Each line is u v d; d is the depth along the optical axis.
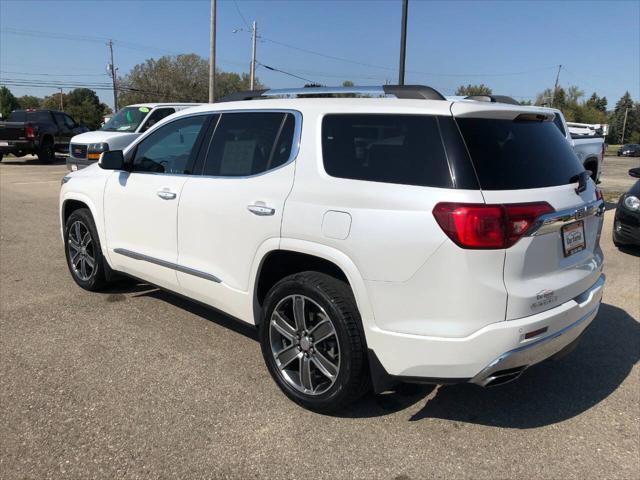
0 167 19.25
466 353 2.70
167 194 4.10
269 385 3.60
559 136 3.41
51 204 11.20
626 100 122.88
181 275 4.08
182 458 2.84
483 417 3.29
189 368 3.80
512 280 2.71
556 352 3.04
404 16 14.73
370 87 3.46
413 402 3.44
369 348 2.96
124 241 4.64
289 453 2.90
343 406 3.17
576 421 3.27
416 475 2.75
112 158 4.46
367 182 2.97
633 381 3.77
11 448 2.88
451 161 2.75
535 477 2.75
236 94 4.19
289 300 3.33
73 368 3.76
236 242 3.58
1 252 6.97
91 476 2.68
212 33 24.92
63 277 5.85
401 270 2.77
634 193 7.41
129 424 3.12
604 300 5.48
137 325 4.54
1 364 3.80
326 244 3.04
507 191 2.74
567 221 2.95
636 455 2.94
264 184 3.43
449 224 2.65
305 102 3.46
